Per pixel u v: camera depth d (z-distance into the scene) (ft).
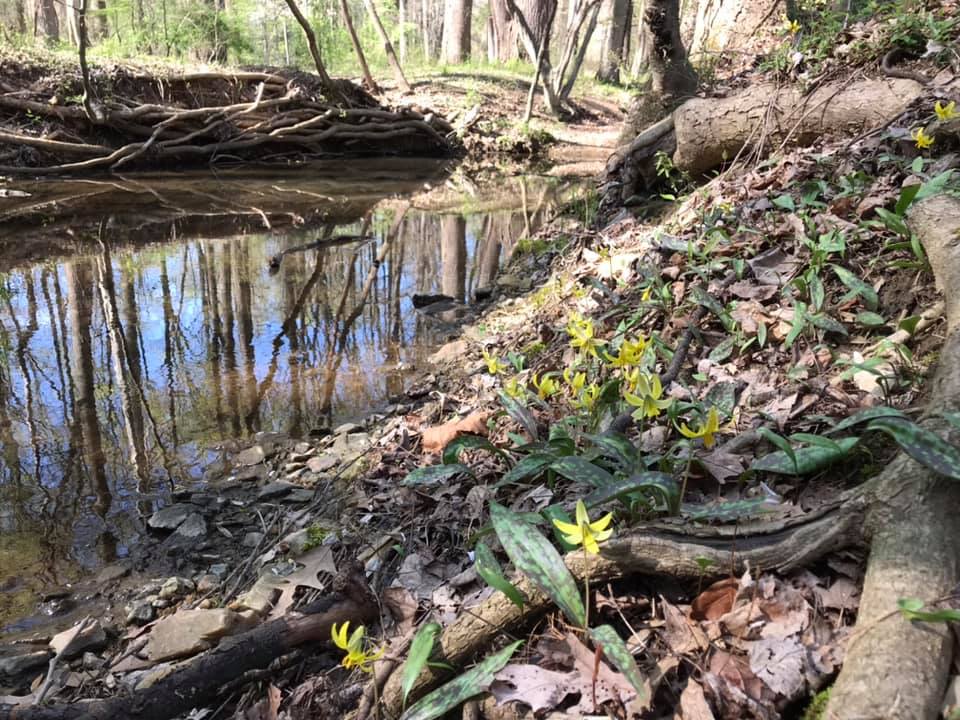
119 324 16.40
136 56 43.21
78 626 7.29
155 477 10.34
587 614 4.84
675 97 21.45
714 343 9.45
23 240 23.99
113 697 5.90
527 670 4.98
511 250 22.18
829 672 4.45
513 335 13.75
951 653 4.09
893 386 7.09
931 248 8.21
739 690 4.46
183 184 34.96
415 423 11.15
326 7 58.90
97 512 9.55
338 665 6.12
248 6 53.06
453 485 8.41
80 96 36.94
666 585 5.40
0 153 34.40
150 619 7.57
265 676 6.23
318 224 26.71
